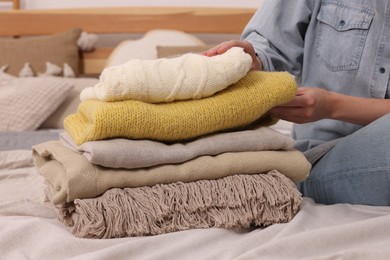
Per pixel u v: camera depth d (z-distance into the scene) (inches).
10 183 47.0
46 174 30.5
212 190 28.0
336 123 44.6
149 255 24.0
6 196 41.6
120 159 26.5
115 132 26.8
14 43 91.3
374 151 33.2
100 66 96.4
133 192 27.0
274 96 30.5
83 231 25.4
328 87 44.9
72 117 31.2
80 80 86.0
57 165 30.2
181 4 100.7
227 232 27.5
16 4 99.2
